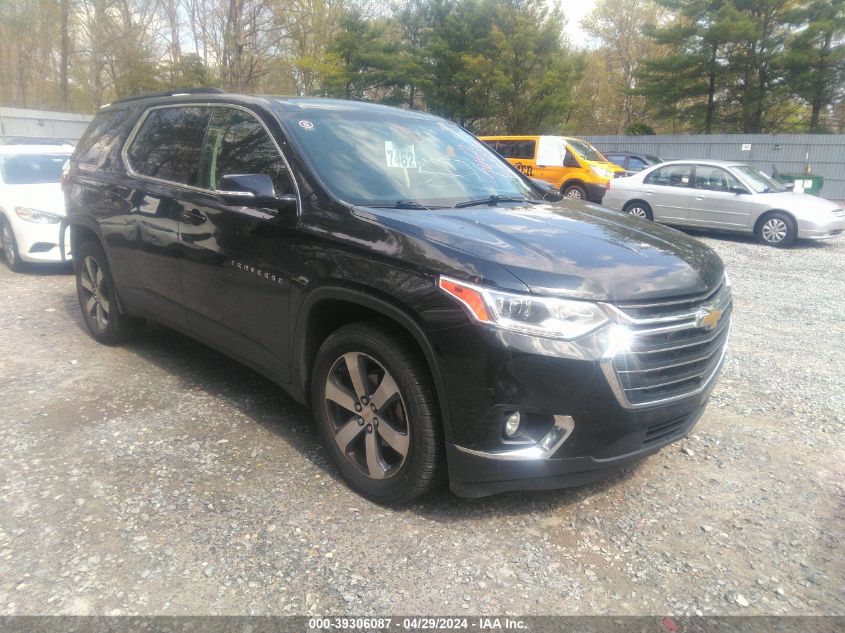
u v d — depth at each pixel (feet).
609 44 151.33
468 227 10.12
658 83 107.55
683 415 10.08
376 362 9.98
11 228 26.22
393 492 10.01
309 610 8.09
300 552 9.15
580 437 9.00
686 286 9.79
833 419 14.03
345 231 10.28
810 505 10.72
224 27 103.65
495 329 8.60
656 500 10.76
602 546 9.52
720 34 95.50
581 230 10.88
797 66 94.94
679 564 9.18
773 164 86.28
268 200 11.04
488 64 102.37
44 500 10.25
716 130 111.55
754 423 13.79
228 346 13.03
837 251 38.83
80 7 128.98
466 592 8.47
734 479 11.48
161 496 10.43
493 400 8.75
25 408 13.53
